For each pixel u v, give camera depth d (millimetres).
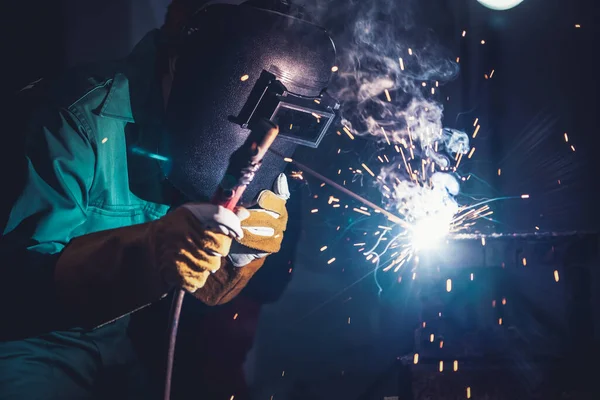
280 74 1682
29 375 1711
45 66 3299
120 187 1839
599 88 3588
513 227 3617
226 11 1700
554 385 2615
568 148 3648
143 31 3381
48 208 1645
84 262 1534
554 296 2750
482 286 2684
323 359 3424
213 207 1388
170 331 1447
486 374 2586
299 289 3496
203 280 1429
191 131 1693
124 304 1556
